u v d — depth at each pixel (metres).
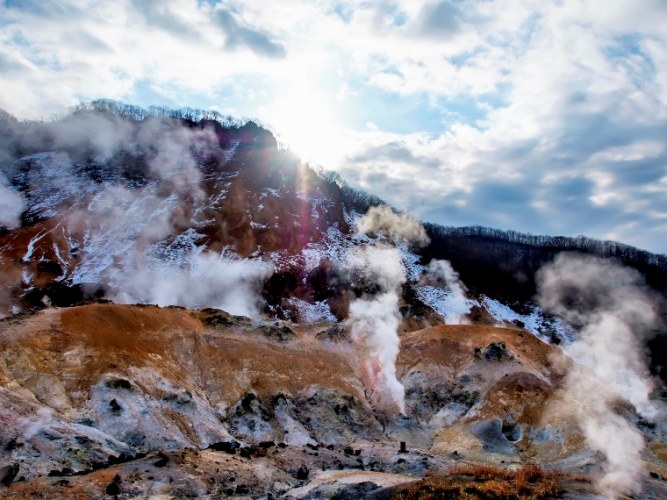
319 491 33.09
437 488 29.78
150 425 43.03
